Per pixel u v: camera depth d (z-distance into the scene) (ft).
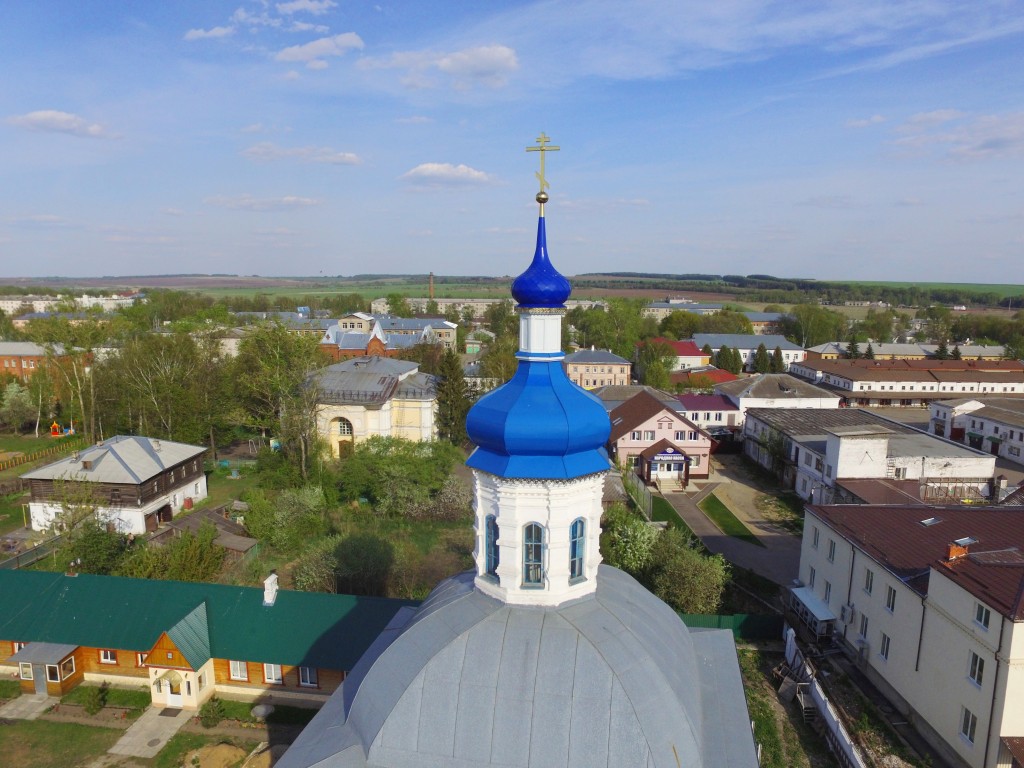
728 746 52.85
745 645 129.49
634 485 223.10
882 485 196.54
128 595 118.42
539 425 52.85
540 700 48.70
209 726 105.91
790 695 113.91
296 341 230.07
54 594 119.34
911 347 513.45
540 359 56.08
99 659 118.11
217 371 279.90
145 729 105.29
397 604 111.75
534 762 47.32
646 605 60.54
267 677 112.78
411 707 49.75
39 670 113.60
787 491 234.79
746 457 281.33
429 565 156.04
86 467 184.96
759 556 177.37
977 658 93.20
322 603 113.60
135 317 441.27
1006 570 94.07
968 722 94.89
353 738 51.49
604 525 166.91
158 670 109.81
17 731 104.83
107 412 278.26
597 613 54.90
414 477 202.08
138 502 182.50
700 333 583.17
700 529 197.16
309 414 226.58
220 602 115.85
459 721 48.91
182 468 206.08
